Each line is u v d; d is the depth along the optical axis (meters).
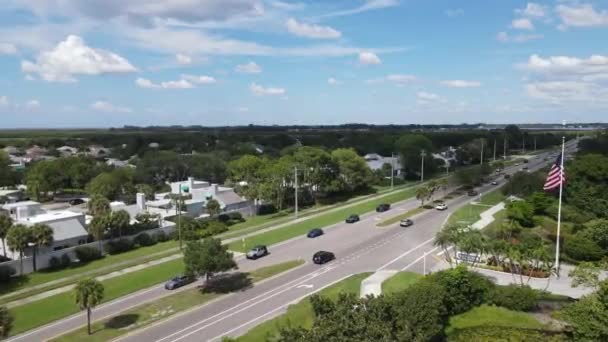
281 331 28.73
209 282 54.16
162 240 77.19
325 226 81.38
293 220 88.31
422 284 37.06
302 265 58.88
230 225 88.31
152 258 65.75
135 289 52.75
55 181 124.69
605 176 76.88
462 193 108.50
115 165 156.75
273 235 76.12
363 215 89.62
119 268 61.31
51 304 48.97
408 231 74.25
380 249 64.75
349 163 113.12
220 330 40.69
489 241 53.28
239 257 64.19
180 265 61.72
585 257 53.72
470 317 39.72
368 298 30.73
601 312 31.92
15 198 114.25
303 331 27.38
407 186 128.12
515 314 40.31
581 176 78.88
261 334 37.69
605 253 53.69
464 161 162.38
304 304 44.12
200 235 75.38
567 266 53.62
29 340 40.44
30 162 166.38
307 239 72.62
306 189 108.50
